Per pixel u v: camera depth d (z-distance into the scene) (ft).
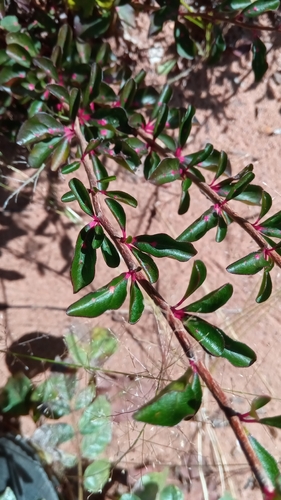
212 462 0.66
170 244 0.46
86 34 0.67
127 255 0.44
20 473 0.56
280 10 0.82
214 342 0.41
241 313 0.75
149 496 0.59
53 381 0.62
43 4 0.71
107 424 0.61
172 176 0.54
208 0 0.78
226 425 0.68
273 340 0.74
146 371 0.61
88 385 0.63
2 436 0.59
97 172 0.55
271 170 0.82
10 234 0.72
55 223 0.74
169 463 0.65
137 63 0.80
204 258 0.77
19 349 0.67
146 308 0.72
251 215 0.79
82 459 0.61
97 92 0.58
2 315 0.69
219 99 0.82
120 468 0.63
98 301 0.42
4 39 0.70
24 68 0.63
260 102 0.83
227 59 0.82
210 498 0.65
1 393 0.60
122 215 0.46
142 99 0.66
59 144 0.56
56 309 0.71
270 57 0.83
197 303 0.42
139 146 0.61
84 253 0.45
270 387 0.72
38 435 0.60
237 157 0.82
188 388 0.36
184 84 0.81
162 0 0.67
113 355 0.69
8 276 0.71
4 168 0.73
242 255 0.77
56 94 0.56
